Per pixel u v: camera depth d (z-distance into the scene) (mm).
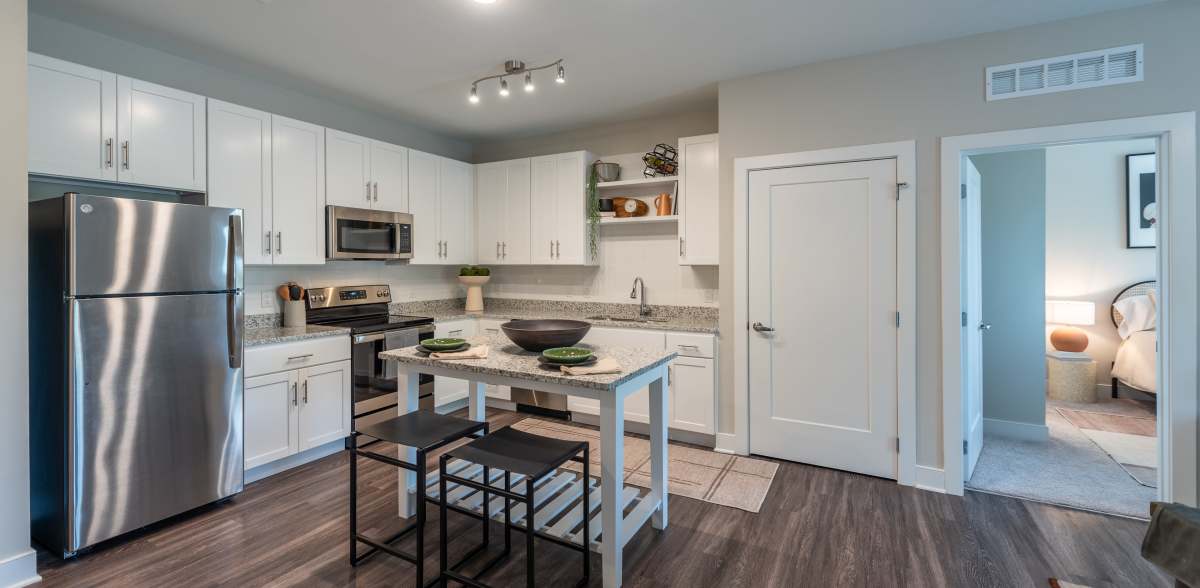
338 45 2873
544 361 2182
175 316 2434
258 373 2885
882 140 2939
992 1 2379
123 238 2258
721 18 2562
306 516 2543
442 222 4469
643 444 3633
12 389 1962
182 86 3037
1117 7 2430
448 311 4883
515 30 2699
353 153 3725
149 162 2664
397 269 4477
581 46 2885
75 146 2402
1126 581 2004
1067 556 2182
